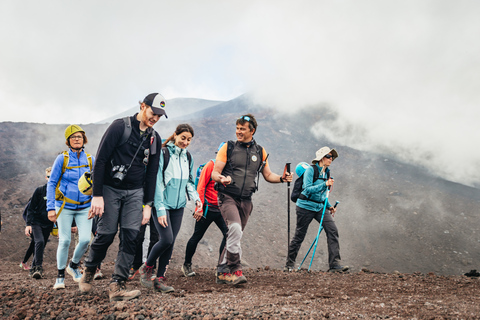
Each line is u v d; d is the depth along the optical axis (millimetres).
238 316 2584
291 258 5977
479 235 17094
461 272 14336
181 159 4117
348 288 4082
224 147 4332
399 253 15414
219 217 5387
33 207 5316
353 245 15930
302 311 2771
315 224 16375
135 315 2648
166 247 3779
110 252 9859
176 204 4070
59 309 2836
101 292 3453
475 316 2617
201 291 3932
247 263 11328
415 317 2650
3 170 14352
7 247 9438
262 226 15125
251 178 4344
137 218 3246
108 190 3139
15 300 3123
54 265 7234
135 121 3176
